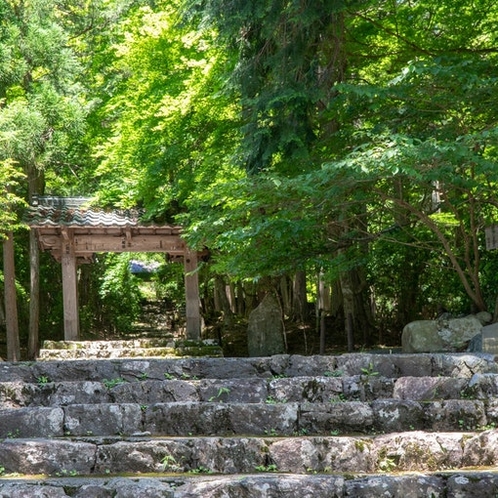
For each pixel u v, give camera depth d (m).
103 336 23.67
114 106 17.81
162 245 16.56
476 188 11.32
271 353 15.48
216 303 25.19
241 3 12.08
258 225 10.94
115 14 19.38
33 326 19.48
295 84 12.02
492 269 12.79
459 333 11.57
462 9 13.12
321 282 21.34
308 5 11.43
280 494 5.18
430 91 10.84
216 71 14.10
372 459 5.79
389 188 11.91
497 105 10.68
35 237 19.47
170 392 6.93
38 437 6.16
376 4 12.80
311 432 6.32
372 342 16.42
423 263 15.41
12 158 16.62
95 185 22.22
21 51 17.91
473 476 5.33
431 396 6.84
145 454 5.71
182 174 15.66
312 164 11.64
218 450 5.77
